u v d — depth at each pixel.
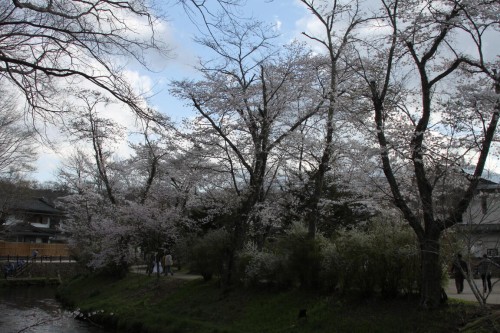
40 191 61.75
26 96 6.71
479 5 10.56
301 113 17.73
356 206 18.67
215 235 20.05
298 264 15.07
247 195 18.41
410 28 11.39
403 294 12.85
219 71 18.30
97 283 26.53
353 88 15.91
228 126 18.50
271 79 17.92
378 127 11.96
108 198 30.44
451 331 10.12
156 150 19.77
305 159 18.98
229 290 17.42
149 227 23.62
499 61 10.97
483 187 12.23
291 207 20.33
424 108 11.52
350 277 13.29
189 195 24.17
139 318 16.72
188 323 14.98
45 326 17.33
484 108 10.58
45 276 37.66
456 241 11.34
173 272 27.69
